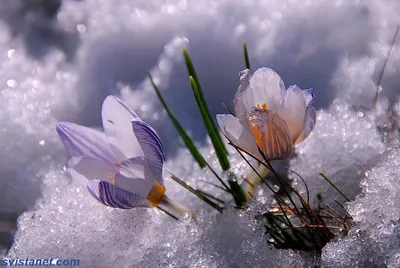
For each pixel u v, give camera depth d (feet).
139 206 1.04
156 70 1.42
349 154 1.16
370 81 1.34
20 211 1.28
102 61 1.45
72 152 1.03
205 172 1.18
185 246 1.07
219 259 1.06
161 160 1.02
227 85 1.40
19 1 1.58
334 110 1.26
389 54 1.30
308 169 1.16
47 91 1.42
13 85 1.44
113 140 1.03
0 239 1.22
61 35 1.52
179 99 1.39
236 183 1.10
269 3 1.46
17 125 1.37
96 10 1.53
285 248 1.07
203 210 1.11
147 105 1.38
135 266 1.07
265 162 1.07
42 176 1.31
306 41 1.41
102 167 1.03
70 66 1.46
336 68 1.37
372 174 1.08
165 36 1.47
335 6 1.44
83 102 1.41
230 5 1.47
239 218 1.08
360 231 1.03
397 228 1.01
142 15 1.49
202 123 1.36
